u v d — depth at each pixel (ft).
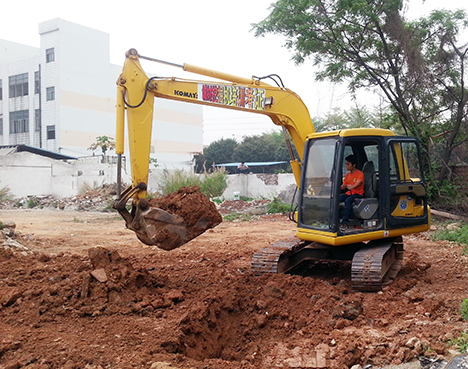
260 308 19.48
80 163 102.37
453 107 58.29
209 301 18.51
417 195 27.25
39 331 16.16
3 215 65.98
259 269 25.08
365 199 25.31
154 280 22.50
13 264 25.77
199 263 30.50
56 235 44.60
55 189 95.04
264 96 26.89
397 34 56.39
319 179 25.34
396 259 29.37
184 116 170.60
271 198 79.87
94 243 39.93
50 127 130.93
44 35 130.21
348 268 29.78
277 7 58.08
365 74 59.82
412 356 15.02
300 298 20.99
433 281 26.13
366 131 25.09
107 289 19.58
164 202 21.88
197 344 16.21
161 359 14.12
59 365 13.50
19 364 13.30
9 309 18.28
